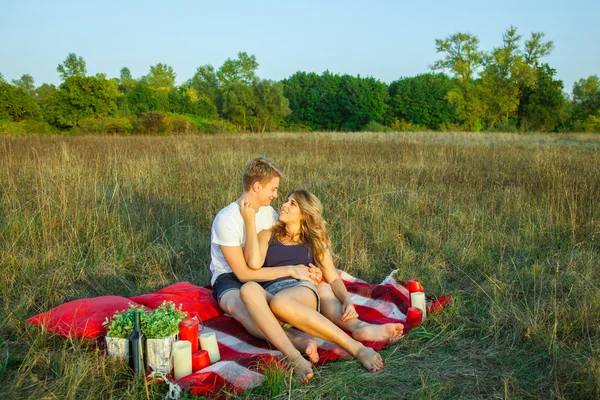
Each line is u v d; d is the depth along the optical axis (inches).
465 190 293.0
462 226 226.1
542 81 1702.8
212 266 149.6
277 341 117.0
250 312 120.7
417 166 382.3
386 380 111.7
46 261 175.9
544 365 116.9
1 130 1037.2
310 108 2364.7
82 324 124.6
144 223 225.1
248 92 1620.3
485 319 140.0
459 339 131.5
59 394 100.8
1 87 1241.4
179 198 263.6
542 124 1713.8
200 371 109.2
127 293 165.9
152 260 189.8
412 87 2359.7
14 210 211.5
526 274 167.8
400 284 166.7
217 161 398.3
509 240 204.5
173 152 475.2
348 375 112.9
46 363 112.8
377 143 653.3
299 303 122.3
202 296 147.0
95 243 192.4
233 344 127.1
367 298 158.1
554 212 229.6
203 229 229.8
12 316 132.7
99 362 110.4
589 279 155.0
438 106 2341.3
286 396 103.3
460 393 107.2
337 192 290.0
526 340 126.3
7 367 112.2
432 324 139.9
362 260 188.2
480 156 451.8
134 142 613.6
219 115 1727.4
